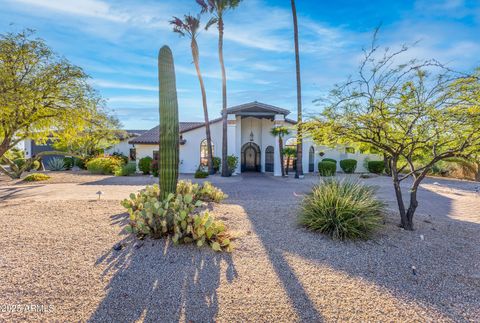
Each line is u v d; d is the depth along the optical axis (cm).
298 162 1986
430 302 320
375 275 387
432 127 520
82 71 1179
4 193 1094
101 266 395
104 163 2111
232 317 285
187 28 1908
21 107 1041
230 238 522
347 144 713
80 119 1262
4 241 478
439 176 2158
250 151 2627
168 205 543
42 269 379
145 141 2280
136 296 321
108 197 963
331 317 288
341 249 488
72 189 1244
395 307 308
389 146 633
